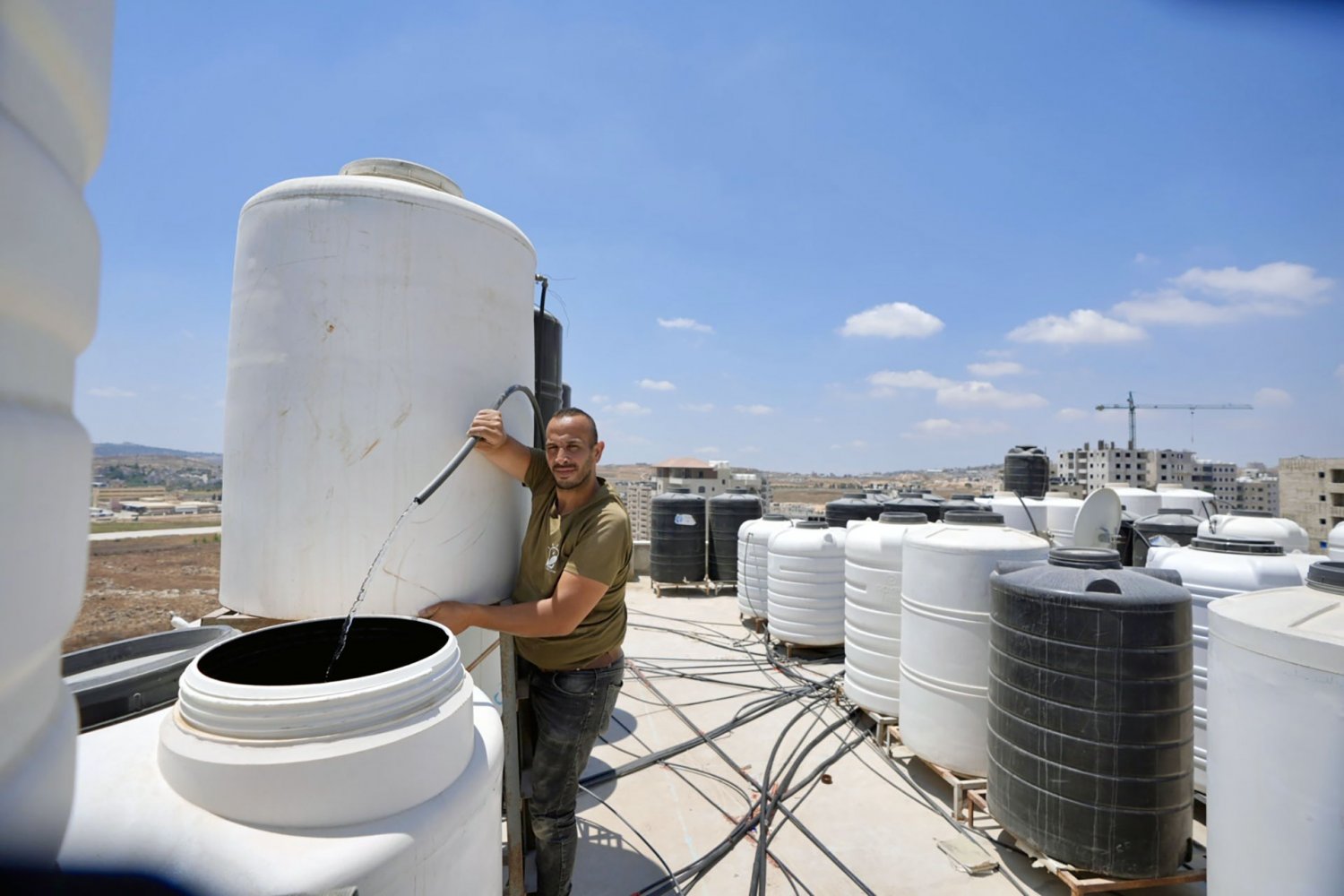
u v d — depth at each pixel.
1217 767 2.19
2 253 0.45
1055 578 2.89
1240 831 2.06
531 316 2.49
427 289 1.98
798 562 6.34
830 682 5.65
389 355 1.92
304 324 1.90
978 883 2.94
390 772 1.10
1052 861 2.78
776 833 3.35
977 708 3.52
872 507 7.84
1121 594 2.68
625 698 5.42
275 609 1.93
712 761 4.21
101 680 1.53
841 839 3.30
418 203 1.97
